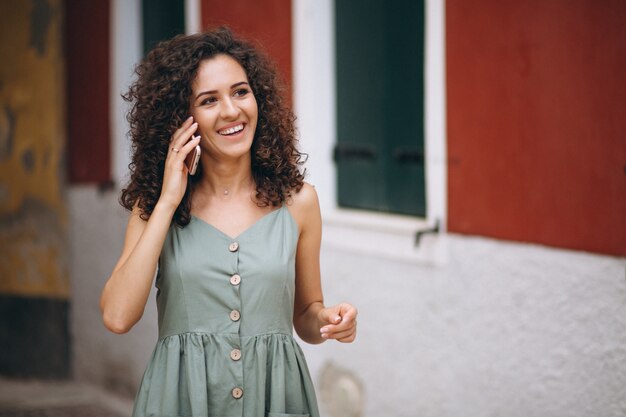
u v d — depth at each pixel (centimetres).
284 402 278
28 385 789
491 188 410
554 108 375
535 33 383
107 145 747
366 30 507
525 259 393
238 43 288
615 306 352
